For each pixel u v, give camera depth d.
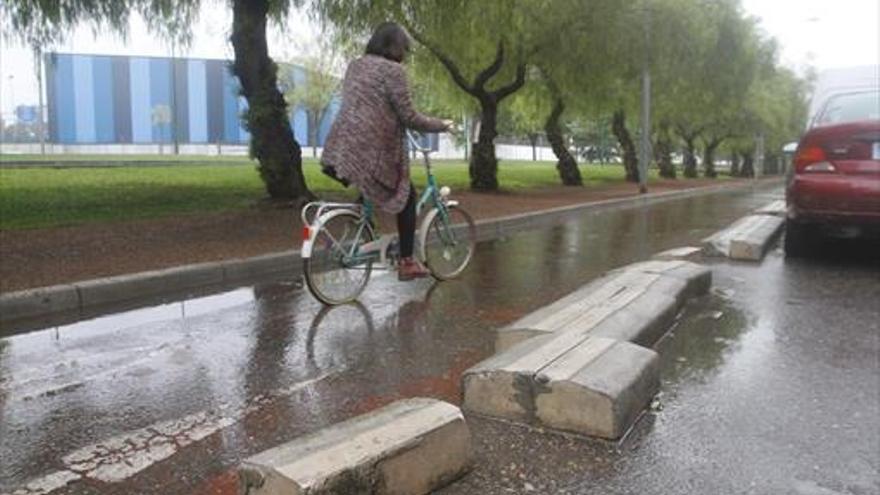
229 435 3.70
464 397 3.89
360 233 6.71
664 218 16.06
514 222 13.62
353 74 6.30
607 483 3.14
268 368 4.77
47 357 5.00
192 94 83.75
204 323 5.94
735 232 10.38
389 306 6.57
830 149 8.26
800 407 4.03
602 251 10.28
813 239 9.07
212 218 11.64
